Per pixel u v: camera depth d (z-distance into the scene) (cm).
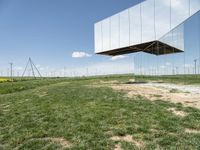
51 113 688
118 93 1062
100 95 1015
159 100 816
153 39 1778
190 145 383
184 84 1439
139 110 660
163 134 444
